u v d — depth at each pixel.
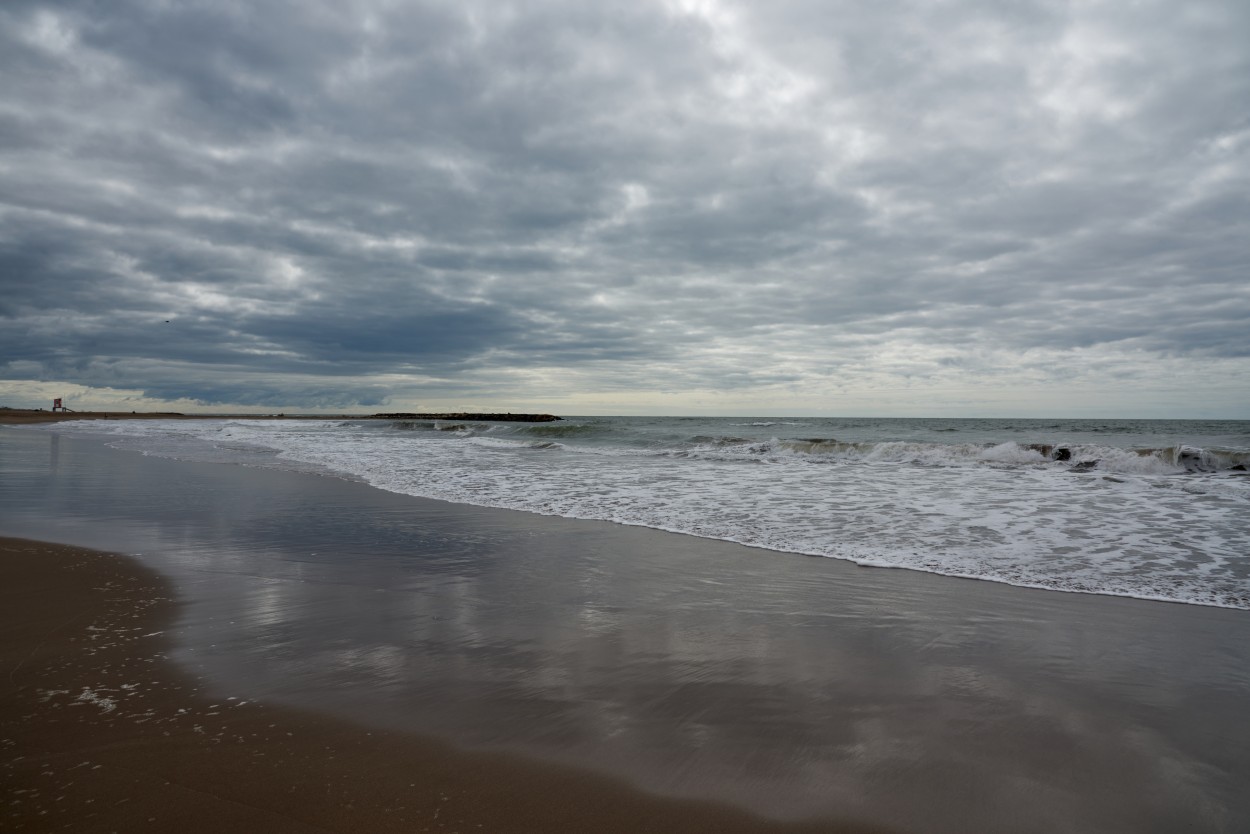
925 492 10.61
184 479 12.54
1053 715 3.15
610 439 27.14
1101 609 4.82
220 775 2.57
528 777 2.60
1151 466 13.73
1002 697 3.35
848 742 2.89
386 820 2.31
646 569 5.99
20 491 10.67
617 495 10.65
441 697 3.30
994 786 2.56
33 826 2.22
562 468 15.05
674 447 22.39
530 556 6.47
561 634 4.26
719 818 2.35
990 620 4.56
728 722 3.07
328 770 2.62
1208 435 29.06
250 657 3.80
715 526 8.03
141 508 9.05
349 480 12.65
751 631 4.33
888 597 5.12
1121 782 2.59
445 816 2.34
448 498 10.35
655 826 2.30
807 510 9.09
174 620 4.43
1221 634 4.28
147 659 3.75
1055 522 8.02
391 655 3.86
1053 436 28.53
